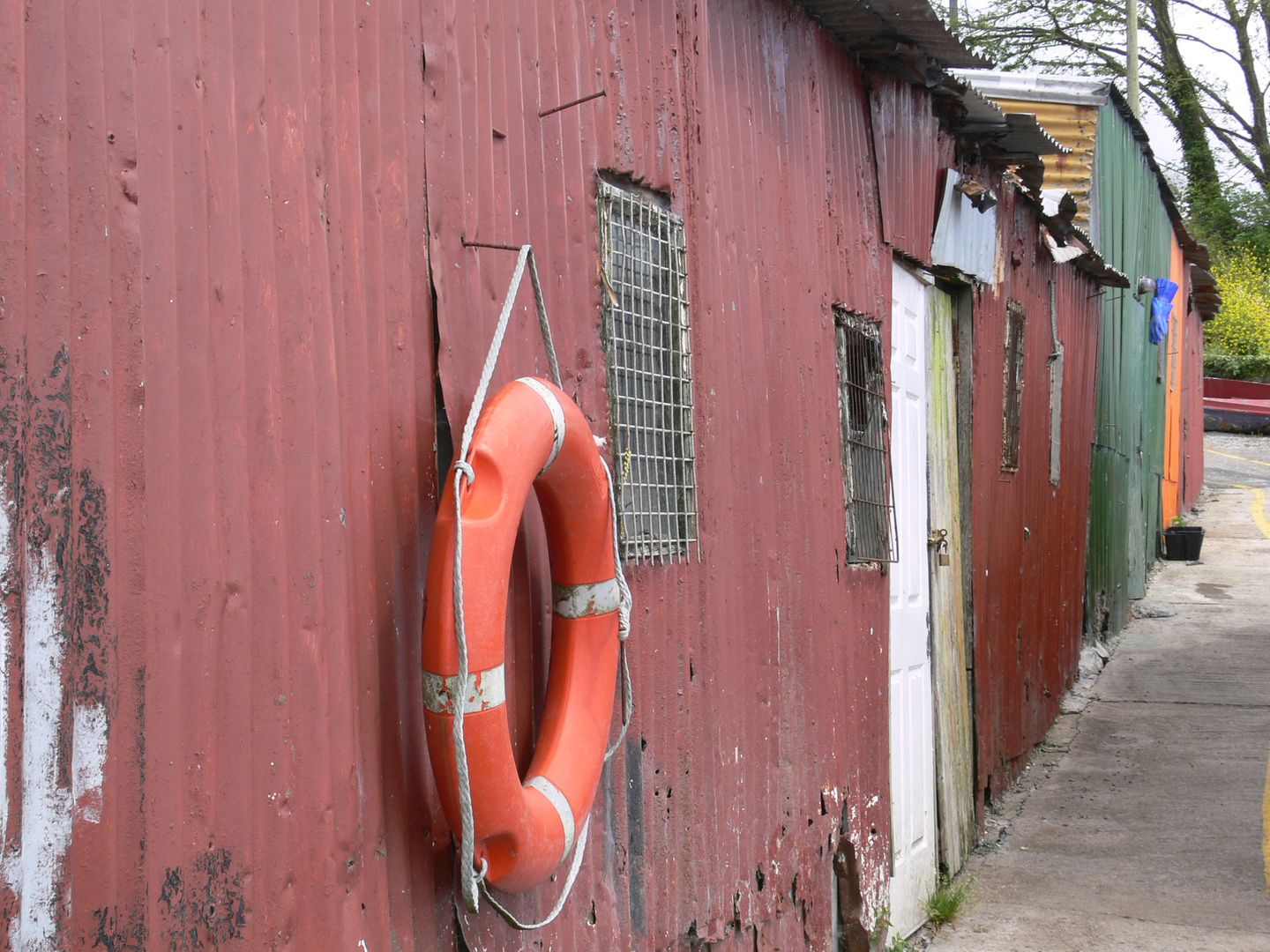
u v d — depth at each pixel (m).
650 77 3.47
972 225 6.73
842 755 4.74
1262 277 32.22
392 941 2.30
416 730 2.41
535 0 2.93
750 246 4.07
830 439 4.74
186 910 1.83
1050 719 9.06
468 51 2.66
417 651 2.42
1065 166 11.73
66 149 1.68
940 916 5.55
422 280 2.47
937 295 6.51
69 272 1.67
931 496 6.27
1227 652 11.11
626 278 3.30
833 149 4.90
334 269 2.21
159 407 1.81
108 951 1.69
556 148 2.98
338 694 2.17
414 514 2.43
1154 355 16.00
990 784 7.14
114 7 1.76
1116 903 5.64
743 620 3.90
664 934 3.30
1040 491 8.95
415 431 2.44
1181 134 33.91
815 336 4.63
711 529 3.69
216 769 1.89
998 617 7.51
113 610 1.72
